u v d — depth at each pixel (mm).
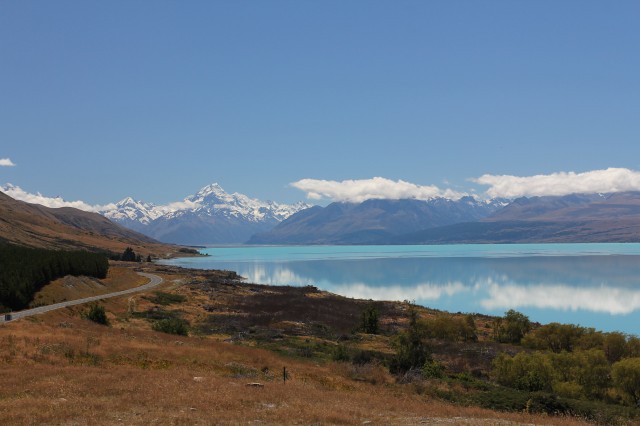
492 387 47781
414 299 158625
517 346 78562
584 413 38438
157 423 23172
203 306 111438
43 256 114000
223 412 26438
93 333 54750
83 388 30422
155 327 70312
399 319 104500
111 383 32531
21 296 85625
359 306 123312
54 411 24344
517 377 50875
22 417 23109
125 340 52219
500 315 126188
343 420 26531
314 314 105688
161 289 132250
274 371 45688
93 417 23719
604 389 49750
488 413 34406
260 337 74750
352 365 53062
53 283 104688
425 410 33938
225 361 47000
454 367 58906
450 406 37625
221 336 74875
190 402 28453
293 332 81688
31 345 44031
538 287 188000
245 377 40844
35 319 67562
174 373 38750
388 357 60094
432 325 86188
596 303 147500
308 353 61812
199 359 46531
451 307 141875
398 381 48750
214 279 184875
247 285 162625
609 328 110125
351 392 40062
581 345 70688
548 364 51125
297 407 29312
